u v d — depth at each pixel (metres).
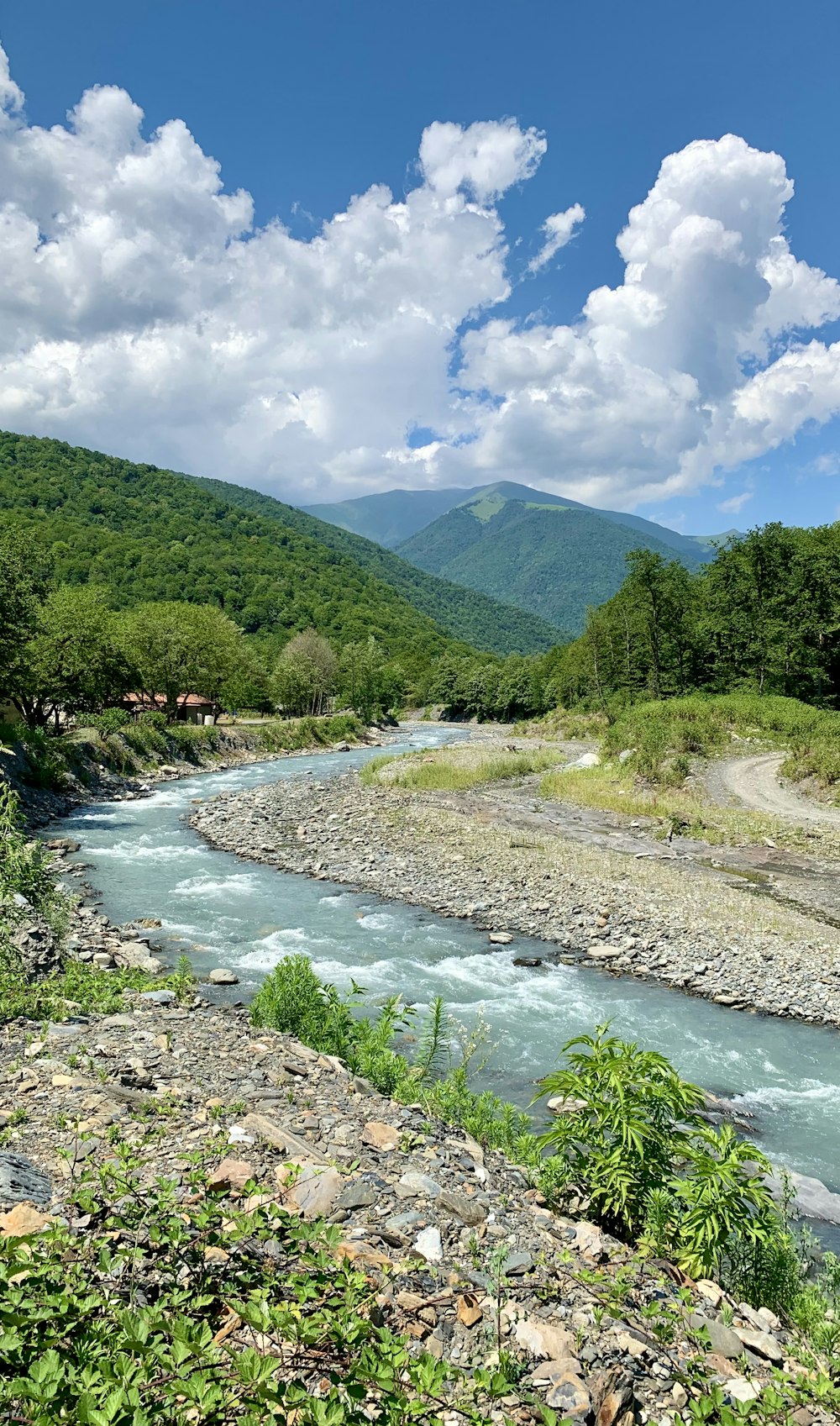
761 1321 5.82
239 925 19.38
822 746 40.78
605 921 20.69
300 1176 6.01
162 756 52.34
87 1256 4.56
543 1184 7.22
